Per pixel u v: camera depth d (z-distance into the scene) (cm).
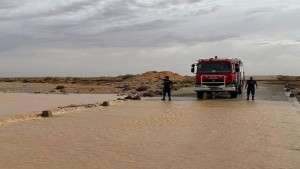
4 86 7656
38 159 1116
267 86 6988
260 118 2088
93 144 1351
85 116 2220
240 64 4153
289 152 1221
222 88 3591
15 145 1328
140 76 11506
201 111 2467
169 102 3275
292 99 3600
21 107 3019
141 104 3080
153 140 1428
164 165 1054
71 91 5994
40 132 1617
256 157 1150
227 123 1886
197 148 1281
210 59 3644
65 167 1026
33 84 8612
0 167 1021
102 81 10369
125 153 1203
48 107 3025
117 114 2323
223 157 1149
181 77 12788
